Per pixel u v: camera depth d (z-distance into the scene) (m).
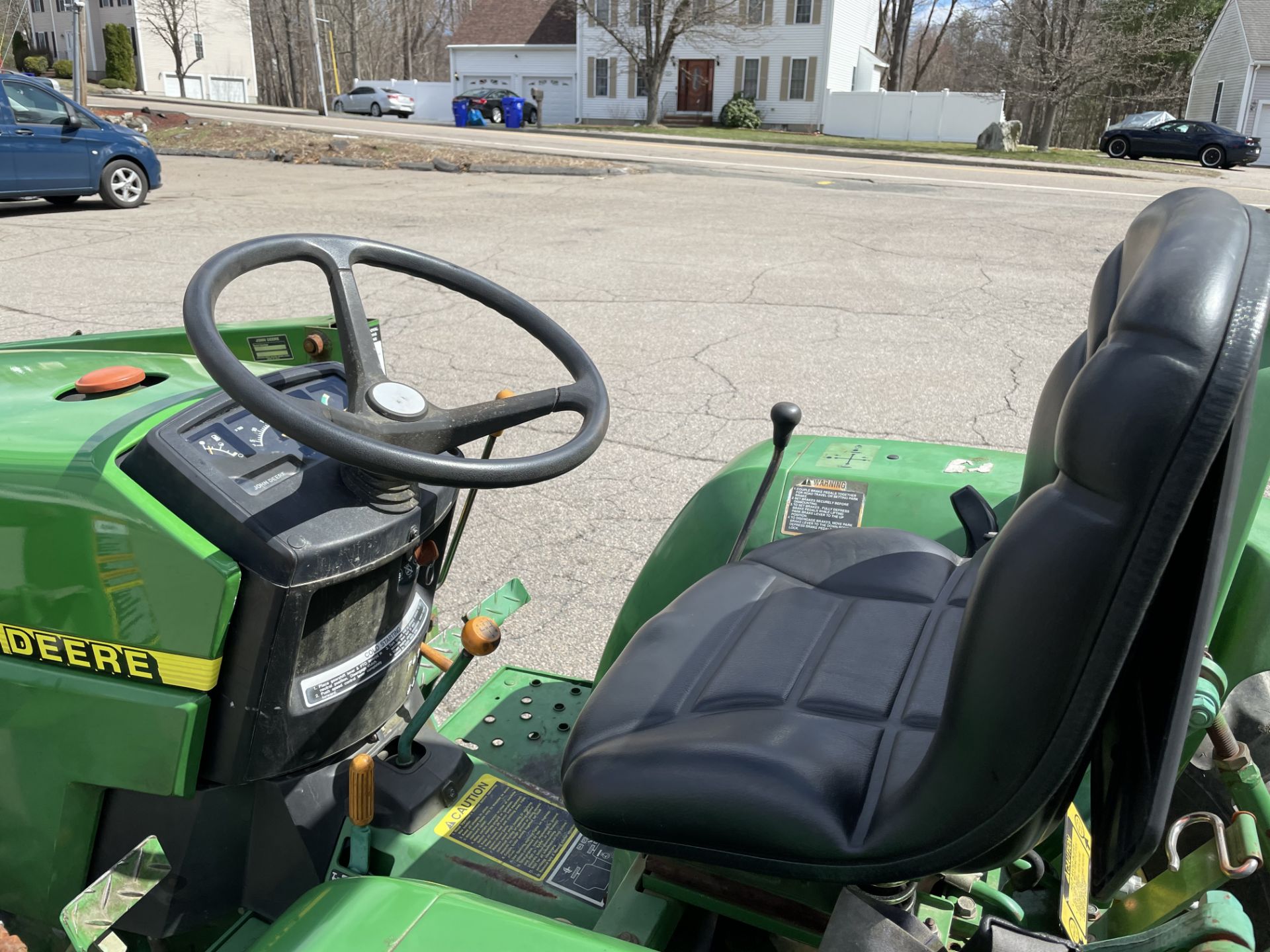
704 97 35.06
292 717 1.49
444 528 1.81
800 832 1.17
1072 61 29.17
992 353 6.36
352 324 1.56
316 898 1.20
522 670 2.34
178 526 1.38
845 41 34.56
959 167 21.28
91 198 12.64
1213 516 0.91
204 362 1.34
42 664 1.50
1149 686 1.00
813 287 8.13
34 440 1.50
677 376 5.80
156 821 1.56
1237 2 33.31
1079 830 1.33
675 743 1.32
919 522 2.06
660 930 1.40
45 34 52.03
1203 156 26.55
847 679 1.47
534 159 17.61
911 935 1.14
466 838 1.67
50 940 1.65
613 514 4.08
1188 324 0.83
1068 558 0.90
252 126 21.22
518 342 6.33
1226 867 1.33
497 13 39.66
